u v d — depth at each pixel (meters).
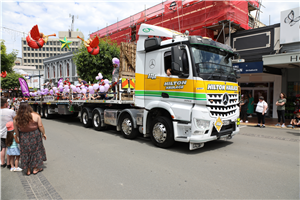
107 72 17.91
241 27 14.12
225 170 4.28
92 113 9.23
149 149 5.93
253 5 15.84
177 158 5.08
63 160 5.08
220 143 6.64
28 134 4.17
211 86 5.16
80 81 10.40
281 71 13.09
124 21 23.20
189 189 3.46
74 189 3.55
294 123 9.79
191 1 15.40
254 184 3.62
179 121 5.55
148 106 6.26
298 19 10.95
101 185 3.68
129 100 7.61
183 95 5.35
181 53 5.18
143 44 6.45
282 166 4.50
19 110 4.11
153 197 3.22
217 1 13.52
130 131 7.13
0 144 4.73
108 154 5.48
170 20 16.58
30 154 4.20
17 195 3.40
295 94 12.80
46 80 40.59
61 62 36.28
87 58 17.42
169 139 5.72
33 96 16.05
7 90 32.78
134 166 4.58
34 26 7.00
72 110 10.80
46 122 12.27
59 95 12.27
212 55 5.60
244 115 11.81
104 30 26.28
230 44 13.83
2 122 4.59
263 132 8.73
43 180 3.96
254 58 12.83
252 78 14.42
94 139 7.30
